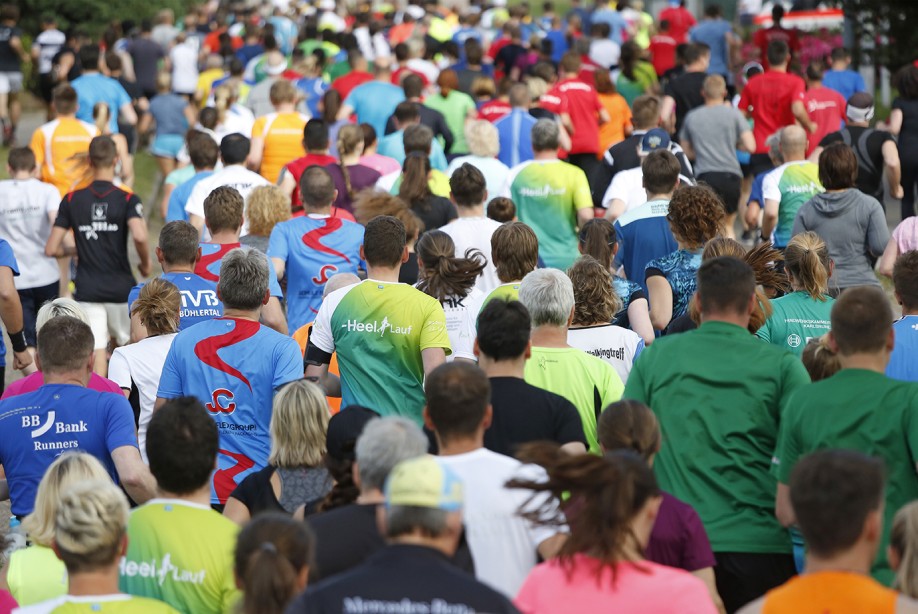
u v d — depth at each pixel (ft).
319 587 34.58
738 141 143.54
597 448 61.41
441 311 69.82
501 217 100.99
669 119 171.42
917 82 145.69
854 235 93.04
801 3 256.32
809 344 62.54
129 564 47.39
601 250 85.10
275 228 90.79
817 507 36.91
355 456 48.03
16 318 94.32
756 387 53.98
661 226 90.12
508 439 54.39
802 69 220.43
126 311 109.60
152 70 246.88
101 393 62.13
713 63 222.48
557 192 111.45
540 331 62.03
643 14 290.56
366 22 288.71
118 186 108.27
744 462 53.88
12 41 236.02
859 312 50.62
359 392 69.92
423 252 78.54
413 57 209.15
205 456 48.32
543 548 44.93
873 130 130.21
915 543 41.52
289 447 55.93
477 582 34.58
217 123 161.48
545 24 302.25
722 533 53.67
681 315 75.25
